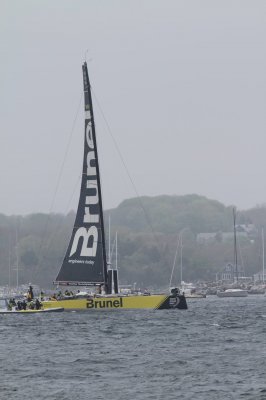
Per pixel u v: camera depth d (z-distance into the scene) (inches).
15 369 5300.2
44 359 5738.2
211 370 5142.7
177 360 5565.9
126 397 4411.9
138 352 6033.5
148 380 4857.3
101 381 4847.4
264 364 5329.7
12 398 4419.3
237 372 5054.1
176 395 4441.4
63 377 4990.2
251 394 4429.1
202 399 4345.5
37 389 4633.4
